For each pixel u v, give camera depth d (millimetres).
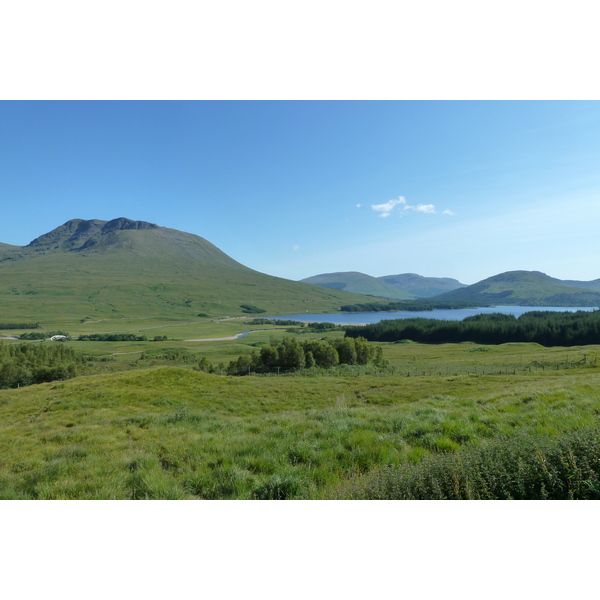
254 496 7180
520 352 92625
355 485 6996
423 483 6629
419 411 14211
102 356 128625
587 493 5699
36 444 14367
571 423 10039
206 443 11023
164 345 164875
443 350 116500
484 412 13828
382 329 182250
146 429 16188
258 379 44656
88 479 8273
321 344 75500
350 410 16750
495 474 6418
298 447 9836
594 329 128000
